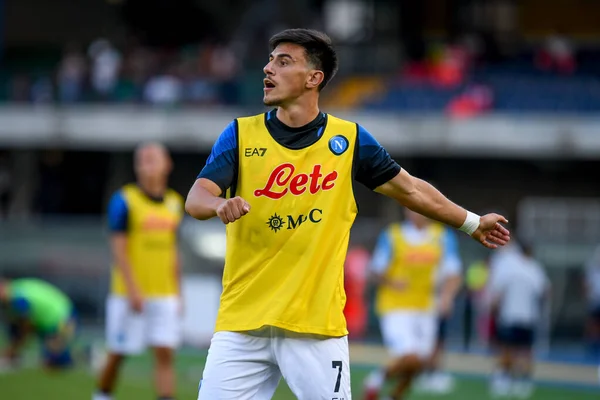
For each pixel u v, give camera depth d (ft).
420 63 313.94
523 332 156.87
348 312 217.77
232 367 56.03
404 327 117.50
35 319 144.77
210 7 364.99
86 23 374.84
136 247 105.19
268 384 57.72
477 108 288.10
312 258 55.62
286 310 55.21
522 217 302.04
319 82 56.24
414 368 116.57
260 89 298.15
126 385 135.03
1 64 351.46
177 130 297.53
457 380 164.76
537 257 222.69
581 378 173.58
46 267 224.33
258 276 55.93
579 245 222.28
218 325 56.85
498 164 306.55
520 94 293.64
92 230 223.10
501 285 157.17
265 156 55.98
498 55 321.93
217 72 308.81
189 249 212.02
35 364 154.71
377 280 119.03
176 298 106.63
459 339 212.02
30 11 372.58
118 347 104.94
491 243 59.41
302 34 55.93
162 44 363.76
